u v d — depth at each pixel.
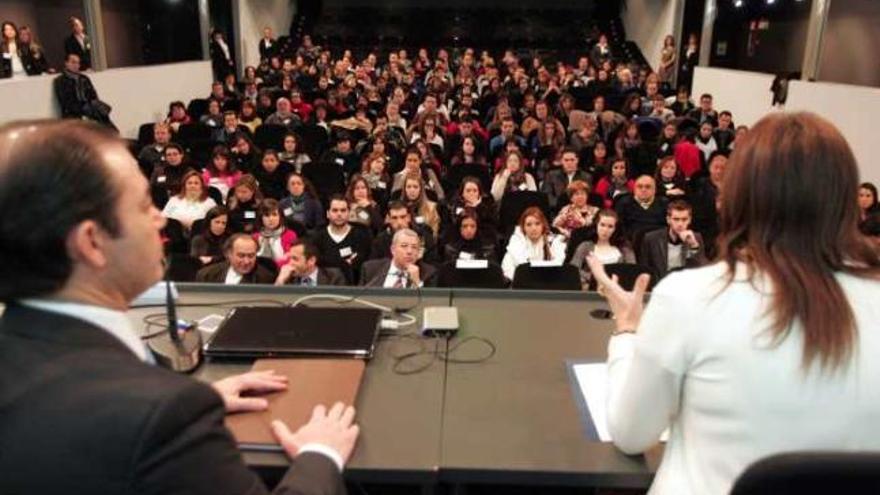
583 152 6.27
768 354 0.71
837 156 0.72
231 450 0.61
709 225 4.49
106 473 0.53
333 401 1.09
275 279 3.32
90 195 0.61
